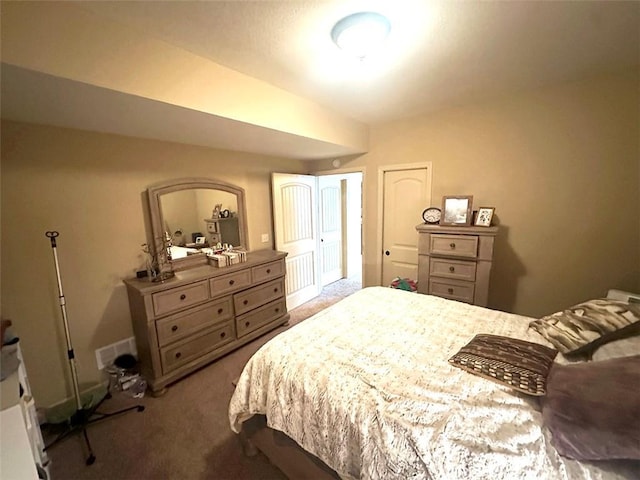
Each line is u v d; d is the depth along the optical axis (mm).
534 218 2438
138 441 1712
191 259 2670
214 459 1584
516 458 803
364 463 925
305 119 2404
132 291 2193
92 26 1236
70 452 1640
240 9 1238
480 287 2371
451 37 1509
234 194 3098
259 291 2959
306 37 1470
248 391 1416
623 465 779
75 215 2004
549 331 1450
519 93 2367
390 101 2504
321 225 4703
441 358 1324
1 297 1736
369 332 1591
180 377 2295
